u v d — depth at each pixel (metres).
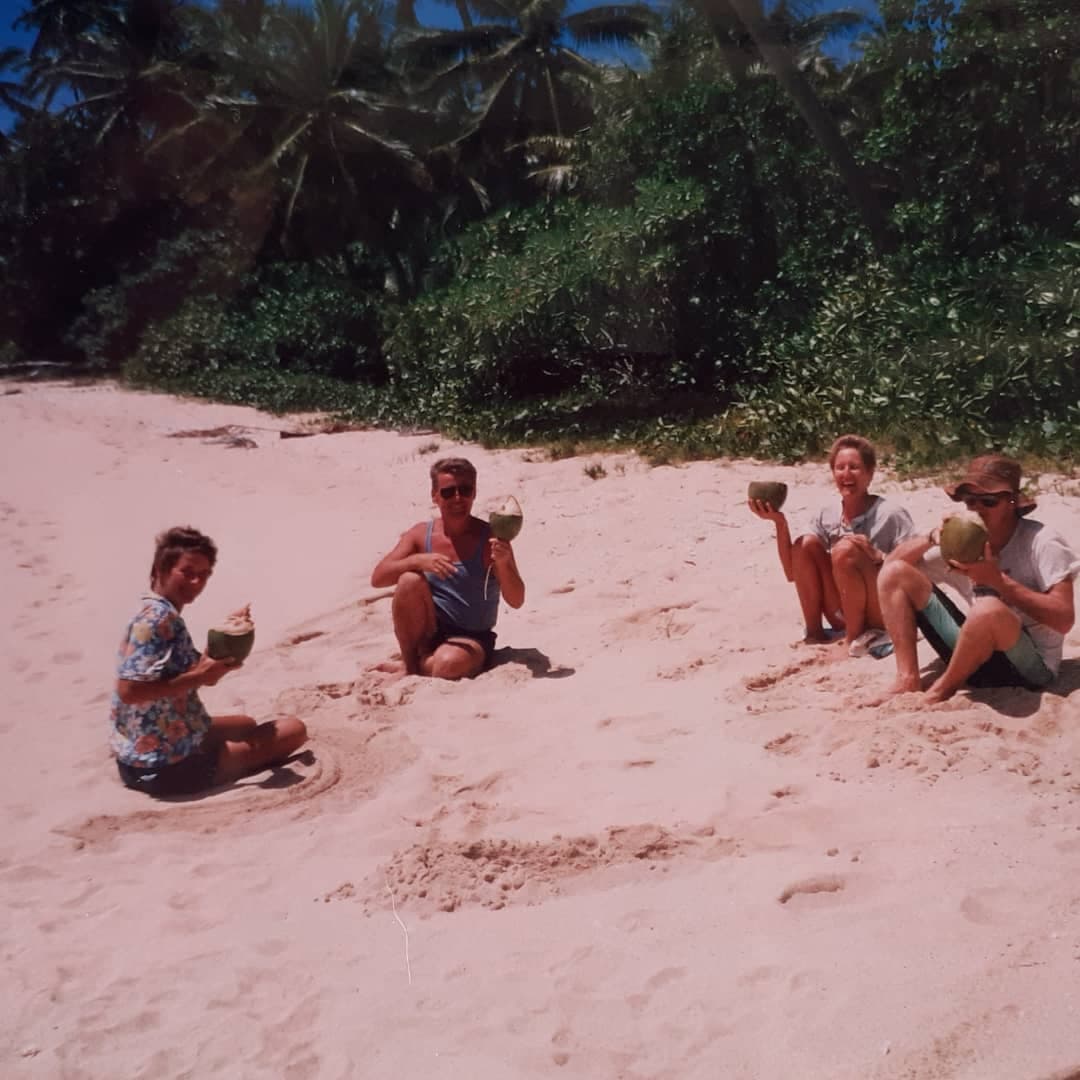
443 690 6.06
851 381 11.60
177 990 3.49
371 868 4.17
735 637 6.56
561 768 4.88
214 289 29.86
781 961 3.31
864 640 5.72
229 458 14.82
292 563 9.41
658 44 18.27
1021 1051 2.81
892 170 13.96
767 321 14.05
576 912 3.72
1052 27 12.76
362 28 30.42
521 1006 3.25
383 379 22.80
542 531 9.67
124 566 9.80
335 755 5.23
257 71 30.27
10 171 35.31
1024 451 9.88
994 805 4.05
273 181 30.23
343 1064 3.09
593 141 16.30
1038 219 13.17
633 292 14.36
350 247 27.14
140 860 4.40
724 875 3.83
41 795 5.13
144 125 34.47
